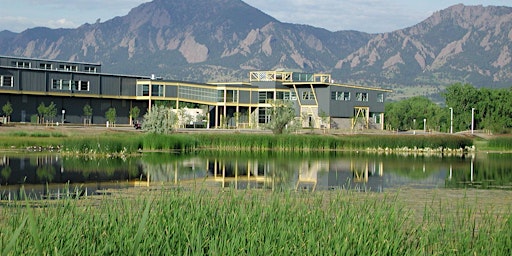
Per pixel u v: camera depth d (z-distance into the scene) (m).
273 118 85.31
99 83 107.25
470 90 134.88
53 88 102.38
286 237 15.77
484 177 46.41
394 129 133.50
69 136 70.31
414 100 177.62
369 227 16.92
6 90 96.81
